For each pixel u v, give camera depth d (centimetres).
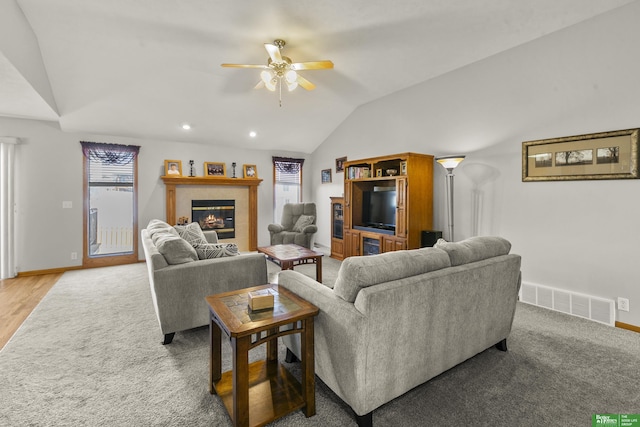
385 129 518
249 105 510
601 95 286
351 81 456
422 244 425
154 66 384
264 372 197
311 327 165
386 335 155
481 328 208
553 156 318
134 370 210
